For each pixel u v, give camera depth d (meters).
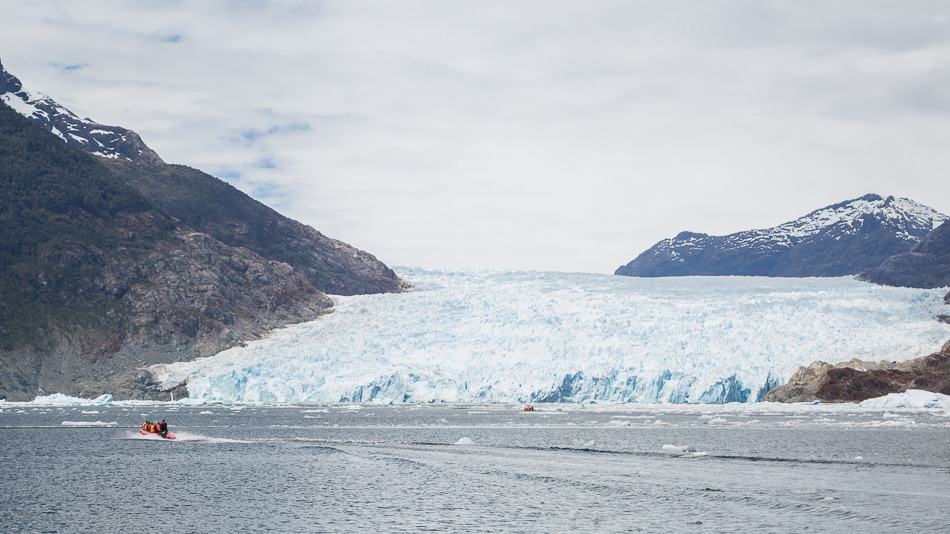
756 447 77.56
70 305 184.38
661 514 47.50
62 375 168.88
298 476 61.94
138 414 132.62
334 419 120.19
